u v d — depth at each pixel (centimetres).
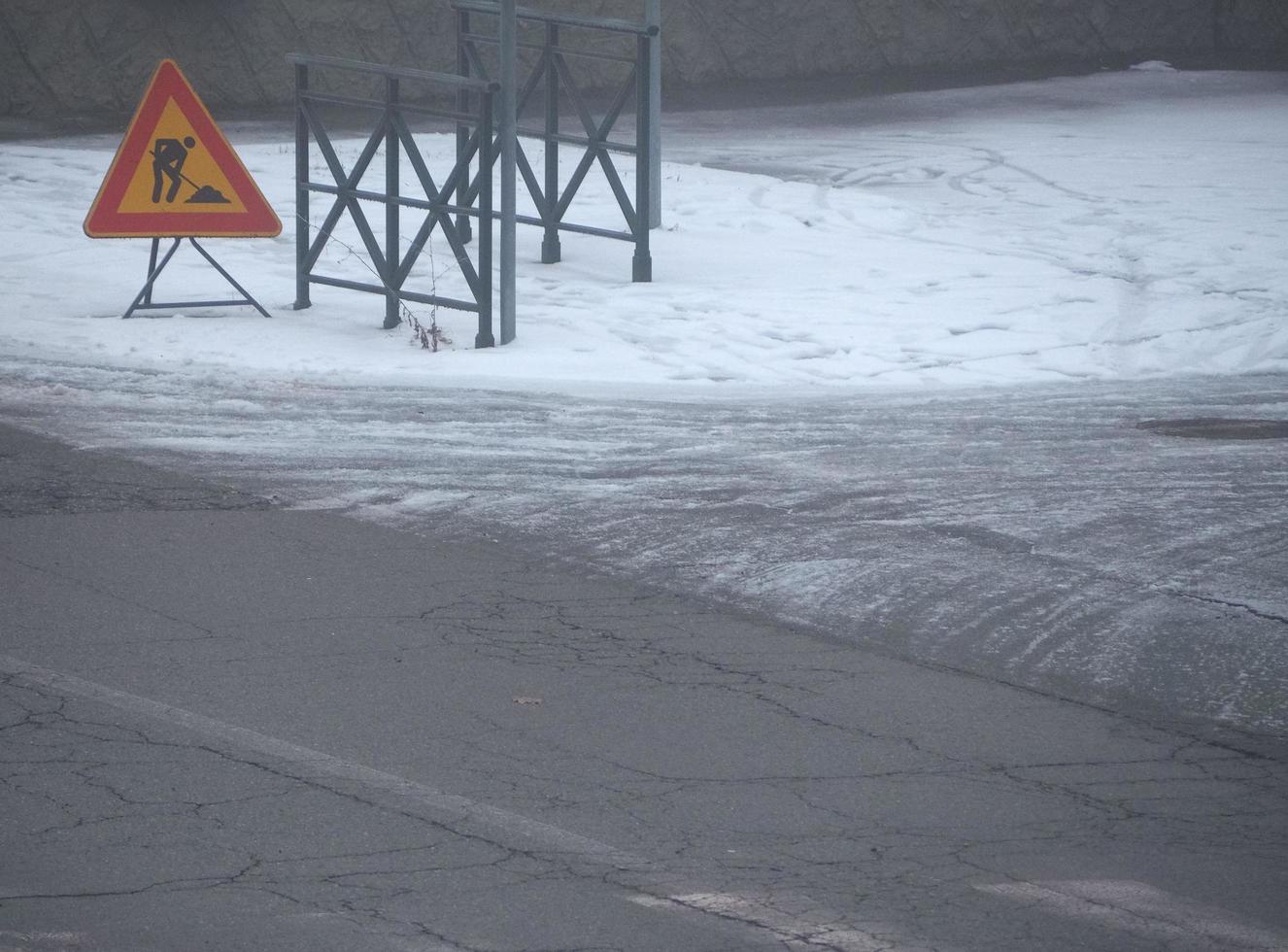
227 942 1336
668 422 3334
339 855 1505
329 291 4497
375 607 2233
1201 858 1554
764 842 1561
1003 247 5378
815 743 1817
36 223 5266
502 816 1603
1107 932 1398
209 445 3055
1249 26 11031
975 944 1371
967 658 2111
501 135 3891
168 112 3919
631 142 7638
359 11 8462
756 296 4562
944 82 9788
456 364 3772
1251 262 5072
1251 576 2452
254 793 1636
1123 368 3916
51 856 1484
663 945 1352
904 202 6244
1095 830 1612
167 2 8044
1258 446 3209
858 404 3528
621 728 1845
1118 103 9106
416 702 1898
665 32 9312
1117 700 1981
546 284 4706
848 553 2528
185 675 1958
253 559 2422
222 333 3975
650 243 5359
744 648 2123
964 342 4116
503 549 2517
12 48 7700
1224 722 1922
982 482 2936
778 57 9675
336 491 2795
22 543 2450
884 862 1527
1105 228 5691
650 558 2491
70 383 3488
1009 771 1756
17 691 1889
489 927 1377
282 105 8288
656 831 1580
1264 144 7688
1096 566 2484
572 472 2953
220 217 3997
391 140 4022
